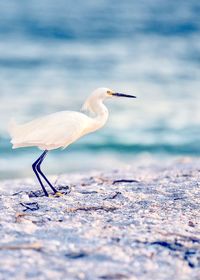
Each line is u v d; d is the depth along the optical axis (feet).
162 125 89.66
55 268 22.02
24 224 27.27
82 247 23.99
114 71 136.26
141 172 47.80
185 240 25.61
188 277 22.17
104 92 35.40
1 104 100.58
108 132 85.15
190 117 94.79
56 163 70.28
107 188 35.86
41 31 203.00
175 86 119.96
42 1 312.71
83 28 213.25
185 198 32.78
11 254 23.11
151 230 26.68
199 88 117.91
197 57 157.58
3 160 71.15
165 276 22.11
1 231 25.95
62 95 109.40
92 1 321.93
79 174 50.24
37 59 150.92
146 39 192.54
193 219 29.45
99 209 30.60
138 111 98.07
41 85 118.42
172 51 168.14
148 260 23.31
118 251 23.80
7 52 161.48
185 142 81.46
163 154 76.84
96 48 172.04
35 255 23.08
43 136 32.17
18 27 211.82
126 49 170.91
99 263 22.61
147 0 336.29
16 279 20.99
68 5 297.74
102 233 25.99
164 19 241.96
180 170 46.24
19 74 130.72
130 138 82.64
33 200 32.30
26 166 68.90
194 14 259.60
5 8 272.10
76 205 30.99
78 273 21.62
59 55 158.10
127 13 266.16
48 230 26.35
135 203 31.89
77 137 33.68
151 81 124.98
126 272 22.09
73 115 33.47
